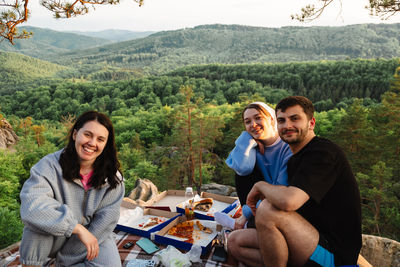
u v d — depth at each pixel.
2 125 47.34
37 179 1.77
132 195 5.29
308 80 142.50
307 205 1.83
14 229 13.15
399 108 26.23
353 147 26.42
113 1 4.80
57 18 4.73
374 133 25.88
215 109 69.75
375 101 98.31
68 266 1.88
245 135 2.44
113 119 80.88
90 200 1.97
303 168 1.71
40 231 1.70
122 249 2.51
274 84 147.88
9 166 27.92
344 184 1.75
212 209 3.19
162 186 27.45
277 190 1.69
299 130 1.82
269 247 1.72
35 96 133.12
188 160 26.03
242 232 2.13
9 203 23.56
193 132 25.36
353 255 1.79
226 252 2.37
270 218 1.68
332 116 51.75
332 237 1.79
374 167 18.14
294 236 1.69
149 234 2.66
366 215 19.89
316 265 1.70
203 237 2.61
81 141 1.81
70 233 1.72
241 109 32.25
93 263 1.87
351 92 111.06
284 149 2.22
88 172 1.98
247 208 2.43
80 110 116.56
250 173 2.45
